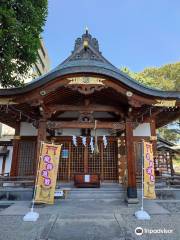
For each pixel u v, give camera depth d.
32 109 9.01
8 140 16.55
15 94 7.92
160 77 29.25
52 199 7.47
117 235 4.98
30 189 9.47
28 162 11.59
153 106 8.65
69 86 7.89
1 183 10.43
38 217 6.49
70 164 11.80
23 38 6.81
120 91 8.05
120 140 11.97
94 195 9.40
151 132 12.06
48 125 8.59
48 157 7.72
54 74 7.70
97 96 9.41
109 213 6.90
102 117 12.06
